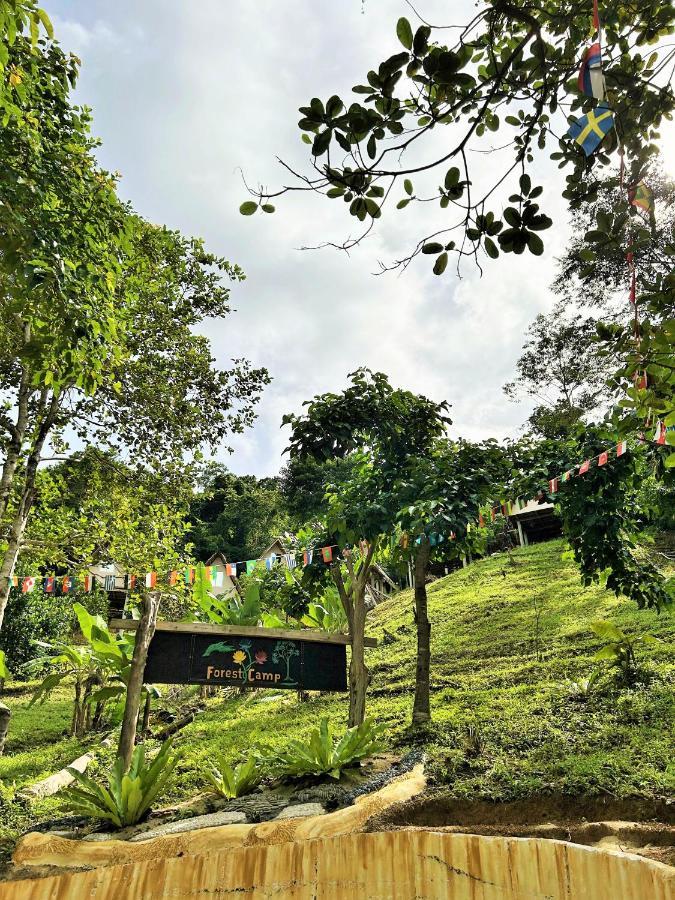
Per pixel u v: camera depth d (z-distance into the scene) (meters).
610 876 3.68
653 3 2.84
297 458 9.02
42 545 9.34
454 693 9.34
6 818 6.49
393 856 4.43
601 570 8.58
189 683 7.44
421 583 8.62
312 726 9.45
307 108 2.38
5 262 4.43
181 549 10.51
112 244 5.99
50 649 17.80
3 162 4.74
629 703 6.83
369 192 2.54
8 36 3.98
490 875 4.08
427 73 2.33
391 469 9.02
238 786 6.37
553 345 23.45
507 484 8.41
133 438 9.86
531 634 12.80
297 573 12.91
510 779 5.22
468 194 2.52
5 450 9.44
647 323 3.13
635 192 2.71
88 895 4.81
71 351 5.10
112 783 6.06
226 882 4.66
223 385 10.20
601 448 7.77
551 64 2.70
